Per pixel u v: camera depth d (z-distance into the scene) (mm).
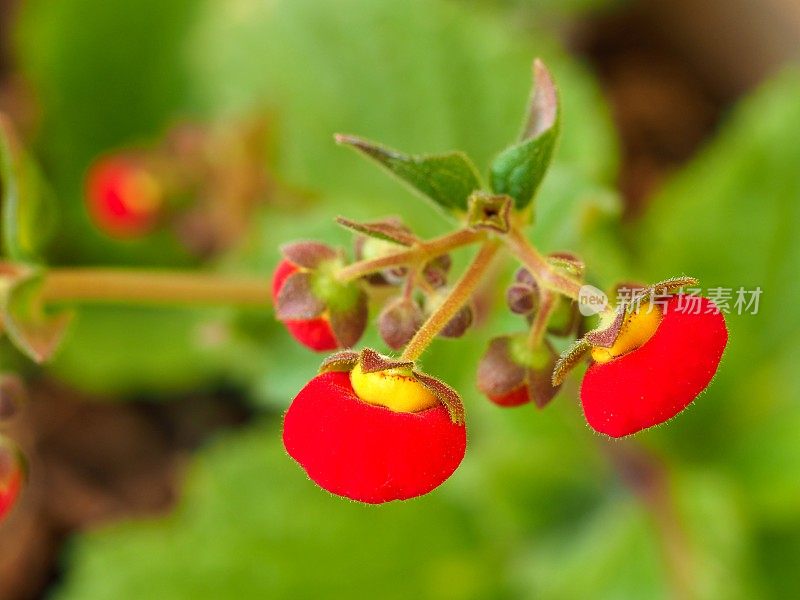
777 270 286
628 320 177
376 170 286
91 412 341
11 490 209
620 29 373
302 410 176
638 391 174
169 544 280
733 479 278
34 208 227
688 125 374
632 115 374
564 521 286
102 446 337
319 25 289
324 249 197
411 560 289
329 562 284
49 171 368
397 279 201
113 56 359
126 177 298
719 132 370
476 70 276
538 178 192
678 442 282
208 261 341
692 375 174
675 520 269
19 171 223
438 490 296
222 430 340
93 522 327
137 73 363
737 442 283
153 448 339
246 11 302
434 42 278
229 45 303
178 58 359
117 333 336
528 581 282
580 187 231
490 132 277
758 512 276
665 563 265
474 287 190
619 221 316
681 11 360
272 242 259
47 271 224
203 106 350
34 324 221
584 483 285
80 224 367
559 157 266
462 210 194
